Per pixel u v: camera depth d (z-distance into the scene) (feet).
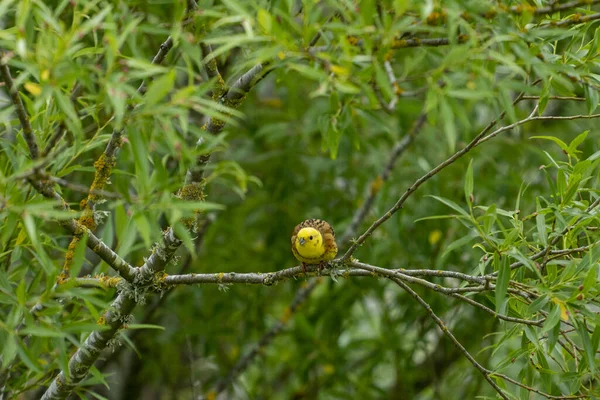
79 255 20.92
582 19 22.86
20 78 18.84
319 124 26.58
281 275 27.30
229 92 26.91
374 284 48.08
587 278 22.40
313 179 48.52
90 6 20.40
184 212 20.40
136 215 19.36
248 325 51.11
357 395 49.90
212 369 52.39
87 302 22.49
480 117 51.70
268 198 50.67
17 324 23.38
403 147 45.29
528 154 48.24
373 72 20.61
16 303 22.58
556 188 28.25
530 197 44.27
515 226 24.58
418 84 44.62
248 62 19.53
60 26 19.52
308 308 52.42
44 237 30.42
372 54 20.22
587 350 22.71
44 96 18.28
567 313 22.94
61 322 26.61
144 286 27.81
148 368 50.34
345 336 55.98
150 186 19.95
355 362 52.60
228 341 52.44
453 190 47.01
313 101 50.60
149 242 18.92
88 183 41.19
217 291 48.73
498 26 20.89
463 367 50.31
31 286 25.82
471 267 44.45
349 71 19.49
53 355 27.78
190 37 21.90
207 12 20.76
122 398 51.72
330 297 48.98
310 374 53.21
